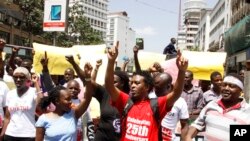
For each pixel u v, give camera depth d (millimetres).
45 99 5250
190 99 7637
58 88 5164
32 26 30359
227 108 4480
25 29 32125
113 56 4352
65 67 9227
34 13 29969
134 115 4242
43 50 9141
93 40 35438
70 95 5145
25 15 30516
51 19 12102
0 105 6672
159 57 9836
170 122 5566
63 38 29578
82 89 7168
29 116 6270
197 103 7645
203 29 107438
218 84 7535
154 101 4234
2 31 40875
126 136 4242
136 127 4195
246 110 4418
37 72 9117
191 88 7727
